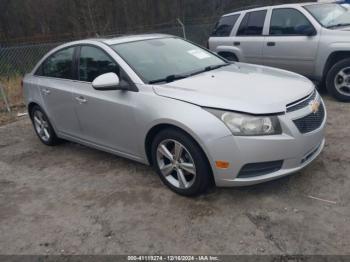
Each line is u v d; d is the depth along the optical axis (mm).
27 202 3951
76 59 4551
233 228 3092
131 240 3105
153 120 3537
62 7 17562
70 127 4836
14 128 6785
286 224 3068
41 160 5086
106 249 3035
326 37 5961
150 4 19734
